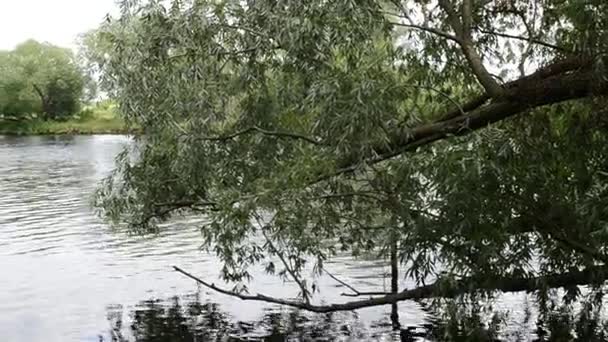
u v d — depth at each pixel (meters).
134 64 12.91
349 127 9.98
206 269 21.09
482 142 9.59
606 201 9.12
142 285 19.33
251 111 12.87
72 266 21.66
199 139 12.47
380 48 11.74
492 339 12.11
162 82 12.81
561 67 10.46
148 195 14.09
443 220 9.76
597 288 10.73
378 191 11.36
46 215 30.98
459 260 9.95
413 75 11.75
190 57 12.50
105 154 61.78
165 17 12.62
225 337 14.93
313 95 10.28
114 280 19.89
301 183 10.91
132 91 13.03
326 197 11.66
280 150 12.84
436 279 10.66
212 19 12.30
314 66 11.20
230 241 12.35
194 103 12.37
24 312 16.92
